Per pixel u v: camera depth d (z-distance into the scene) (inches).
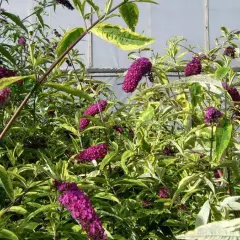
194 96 43.8
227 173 39.1
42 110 61.1
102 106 46.6
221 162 37.5
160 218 40.6
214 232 22.0
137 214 38.3
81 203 26.5
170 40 87.0
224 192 39.2
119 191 41.9
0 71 36.5
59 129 56.8
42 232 33.7
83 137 52.7
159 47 170.1
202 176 37.5
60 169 33.7
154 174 40.5
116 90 163.9
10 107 53.4
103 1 161.0
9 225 33.1
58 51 29.7
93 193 37.2
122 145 49.6
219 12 171.3
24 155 49.3
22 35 69.5
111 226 38.1
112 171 43.3
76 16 163.5
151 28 170.9
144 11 170.7
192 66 42.7
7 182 30.3
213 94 43.1
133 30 28.7
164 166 44.6
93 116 46.6
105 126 45.5
